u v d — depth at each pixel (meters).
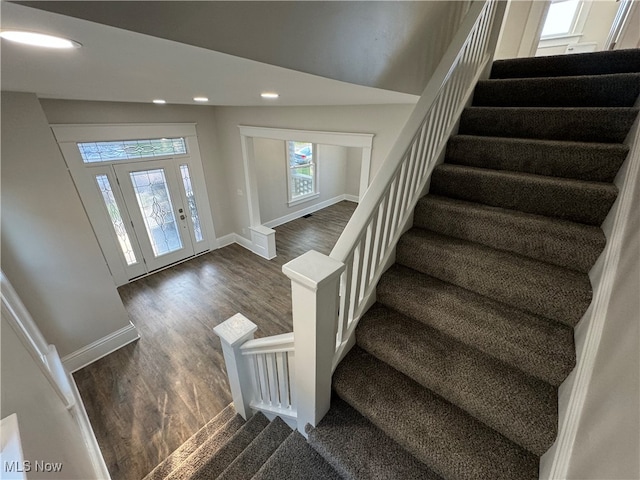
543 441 1.03
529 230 1.44
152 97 2.44
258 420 1.89
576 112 1.66
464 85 1.99
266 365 1.64
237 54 0.77
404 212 1.70
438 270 1.61
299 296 1.11
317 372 1.24
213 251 5.21
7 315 1.08
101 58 0.85
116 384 2.60
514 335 1.24
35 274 2.38
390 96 1.91
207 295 3.93
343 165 7.93
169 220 4.52
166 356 2.91
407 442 1.16
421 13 1.58
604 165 1.47
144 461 2.01
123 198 3.92
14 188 2.16
